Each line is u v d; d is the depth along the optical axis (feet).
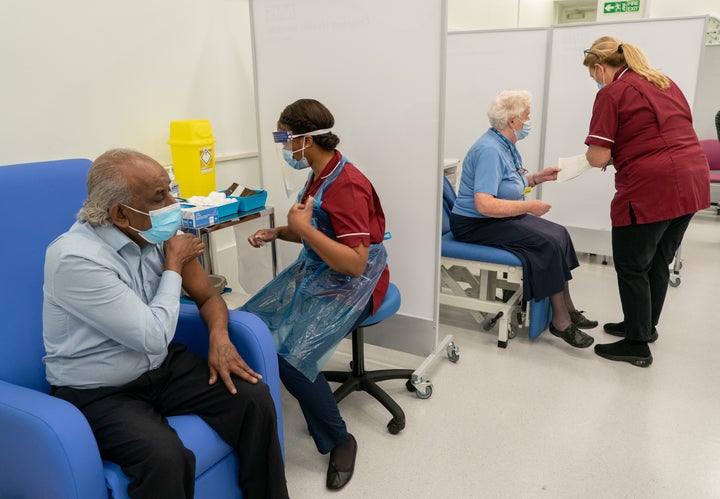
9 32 5.91
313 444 6.18
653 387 7.24
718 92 16.44
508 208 7.66
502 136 8.07
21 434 3.45
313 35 7.07
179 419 4.17
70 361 4.03
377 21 6.55
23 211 4.47
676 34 10.34
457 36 11.63
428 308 7.21
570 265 8.32
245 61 9.33
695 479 5.49
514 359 8.07
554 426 6.40
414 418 6.60
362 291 5.69
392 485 5.46
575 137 11.48
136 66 7.41
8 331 4.24
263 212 6.95
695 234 14.78
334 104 7.14
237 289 9.91
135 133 7.53
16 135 6.11
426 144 6.63
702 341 8.55
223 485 4.27
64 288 3.83
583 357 8.11
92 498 3.44
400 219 7.06
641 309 7.63
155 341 3.99
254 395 4.24
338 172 5.41
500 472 5.63
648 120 6.98
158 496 3.58
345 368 7.81
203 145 7.33
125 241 4.13
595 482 5.47
